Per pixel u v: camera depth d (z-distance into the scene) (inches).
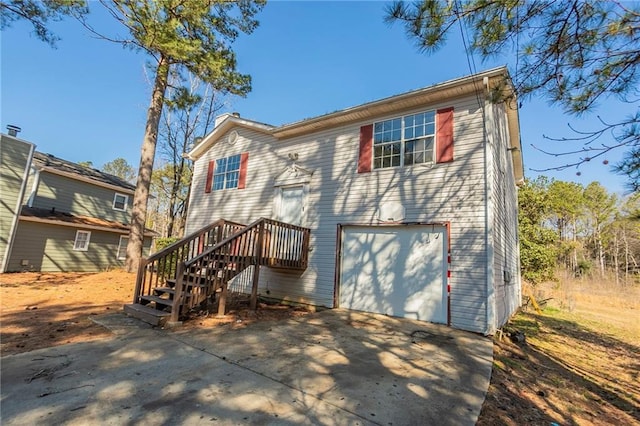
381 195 316.5
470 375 157.8
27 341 174.9
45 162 639.8
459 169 275.1
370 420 108.0
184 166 946.1
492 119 271.6
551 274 598.2
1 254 471.2
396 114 323.0
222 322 239.5
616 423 138.8
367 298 309.7
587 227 1104.2
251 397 120.6
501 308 289.6
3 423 95.8
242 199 442.6
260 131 439.8
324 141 374.9
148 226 1480.1
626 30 98.1
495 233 264.5
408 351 190.7
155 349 171.2
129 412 105.2
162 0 368.8
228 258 259.0
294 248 337.1
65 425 96.0
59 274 502.9
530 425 120.8
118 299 307.6
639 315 565.9
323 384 136.3
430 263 278.1
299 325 245.0
